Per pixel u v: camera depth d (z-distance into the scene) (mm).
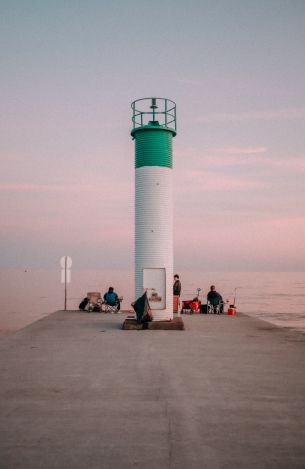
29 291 135375
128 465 5520
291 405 7977
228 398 8406
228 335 16812
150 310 18297
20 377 10070
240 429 6750
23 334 17000
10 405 7941
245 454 5855
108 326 19406
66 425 6895
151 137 19297
